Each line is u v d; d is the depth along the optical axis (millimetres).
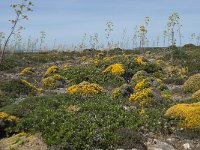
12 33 32500
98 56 65750
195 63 43281
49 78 33250
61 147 14805
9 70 45812
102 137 16219
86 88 25109
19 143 15766
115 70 34281
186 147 16109
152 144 16219
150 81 29938
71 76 34969
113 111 19438
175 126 17891
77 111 19359
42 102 21062
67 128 16453
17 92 27719
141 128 17719
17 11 31062
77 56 70938
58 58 64438
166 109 20031
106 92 28250
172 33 61625
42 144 15664
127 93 25078
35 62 58344
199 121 17531
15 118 17906
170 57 52219
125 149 15570
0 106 22516
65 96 22484
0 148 15836
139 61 37844
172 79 34656
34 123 17500
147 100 21859
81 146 15531
